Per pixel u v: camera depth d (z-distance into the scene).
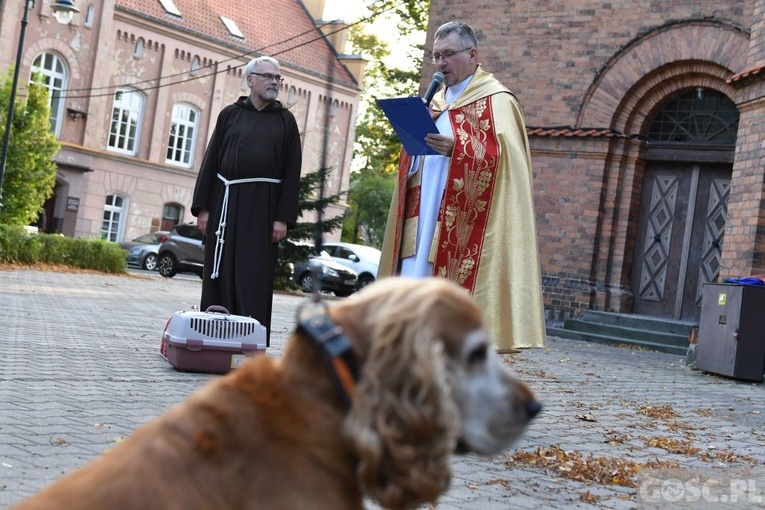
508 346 5.67
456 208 5.70
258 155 7.68
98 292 17.84
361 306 1.58
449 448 1.46
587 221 18.31
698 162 17.80
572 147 18.50
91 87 40.44
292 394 1.53
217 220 7.78
